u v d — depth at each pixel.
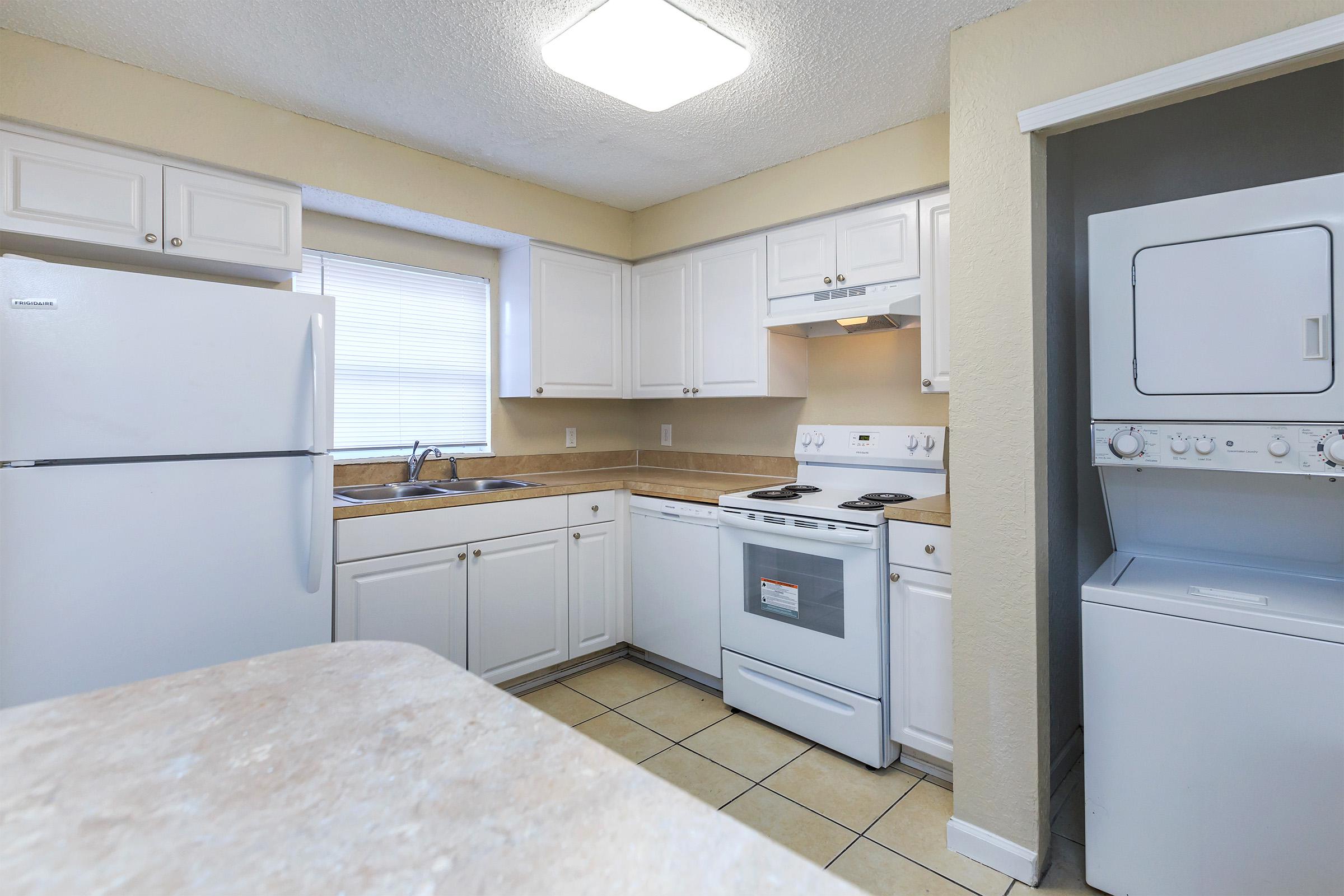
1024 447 1.74
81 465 1.72
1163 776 1.56
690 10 1.78
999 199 1.78
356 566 2.31
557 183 3.12
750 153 2.76
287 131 2.35
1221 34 1.46
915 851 1.87
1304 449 1.49
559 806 0.59
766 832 1.95
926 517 2.13
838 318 2.56
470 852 0.52
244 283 2.57
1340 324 1.44
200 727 0.74
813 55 2.01
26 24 1.82
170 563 1.84
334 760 0.67
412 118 2.43
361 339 2.93
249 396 1.96
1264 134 1.99
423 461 2.98
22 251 2.08
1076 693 2.44
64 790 0.61
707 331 3.21
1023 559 1.75
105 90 1.99
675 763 2.33
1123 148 2.26
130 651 1.78
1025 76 1.73
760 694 2.59
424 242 3.09
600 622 3.13
